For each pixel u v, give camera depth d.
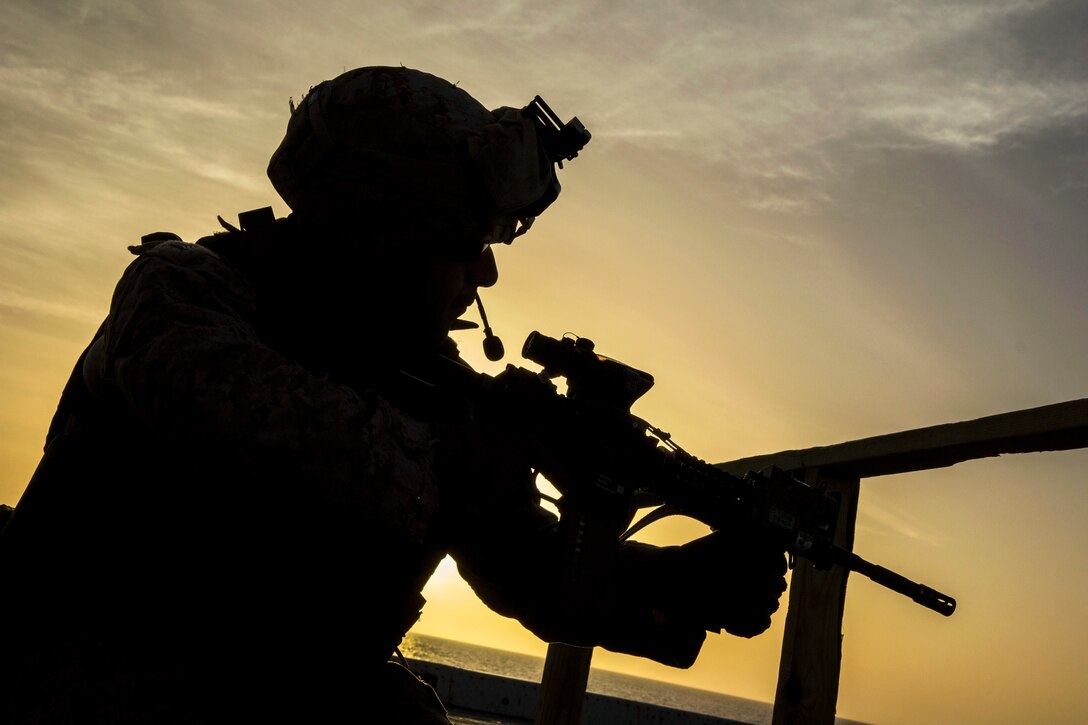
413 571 1.17
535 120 1.30
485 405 1.31
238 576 1.08
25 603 1.05
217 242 1.22
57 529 1.07
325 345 1.20
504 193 1.25
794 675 2.86
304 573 1.10
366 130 1.22
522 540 1.26
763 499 1.45
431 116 1.24
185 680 1.03
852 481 3.06
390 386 1.25
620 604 1.36
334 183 1.21
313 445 1.02
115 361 1.05
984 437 2.51
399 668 1.29
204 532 1.08
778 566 1.47
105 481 1.08
